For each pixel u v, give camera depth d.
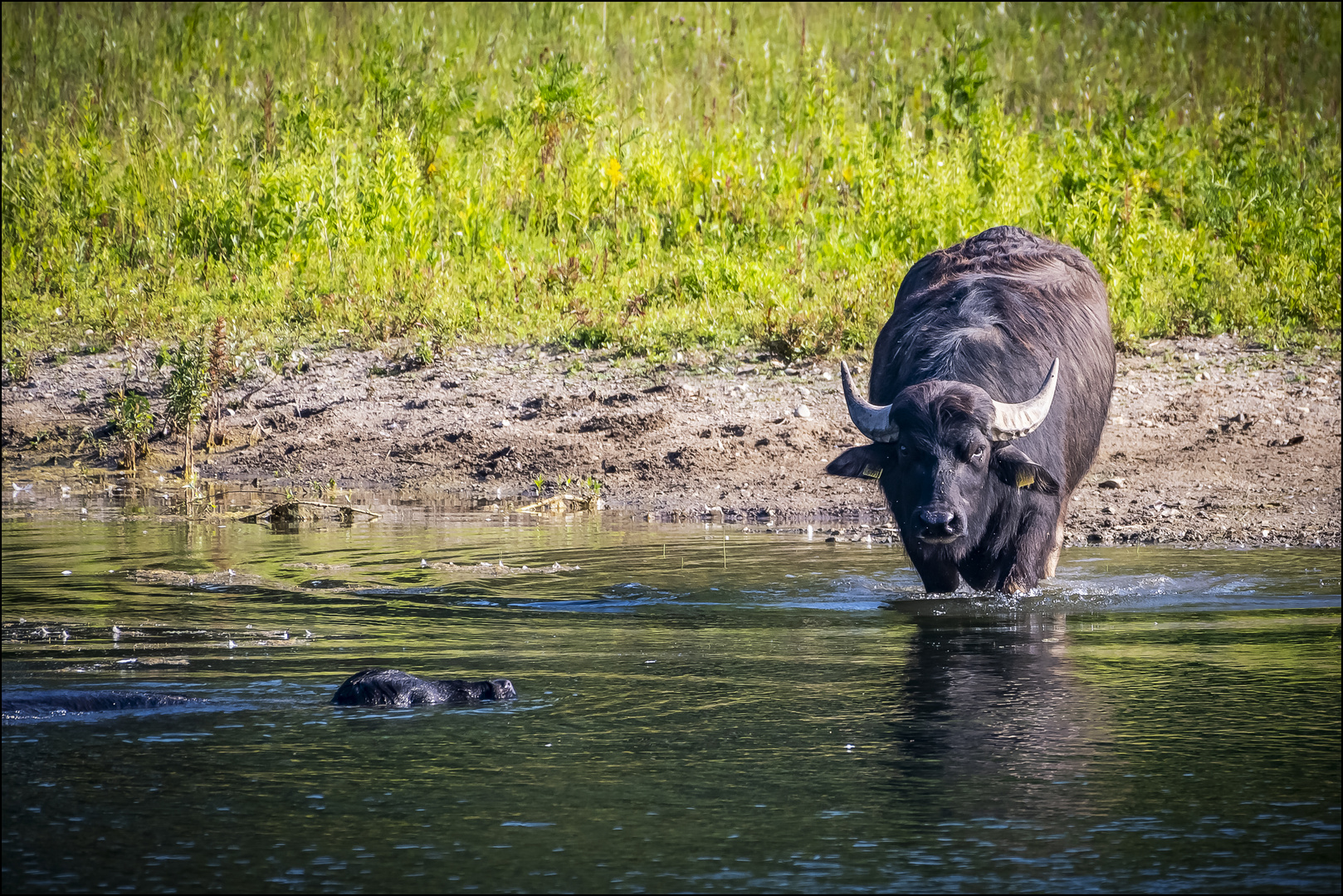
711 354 45.09
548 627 22.66
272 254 53.81
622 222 53.28
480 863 12.91
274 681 19.22
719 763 15.73
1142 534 31.06
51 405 45.44
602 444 39.81
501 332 47.84
